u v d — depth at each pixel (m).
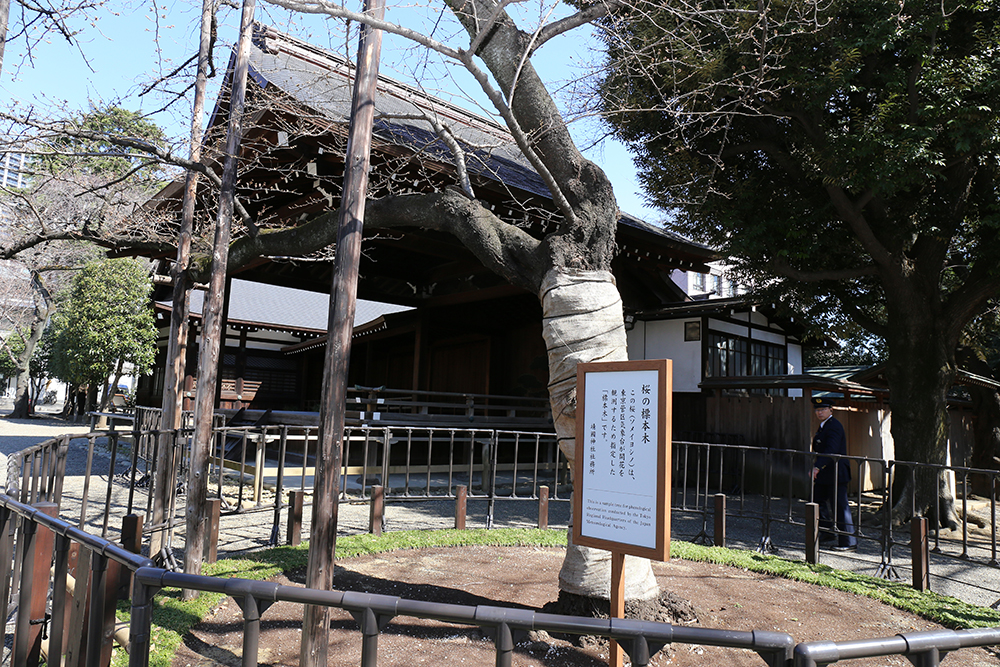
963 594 5.05
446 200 4.16
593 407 3.12
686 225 10.34
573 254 3.87
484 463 9.55
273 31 5.31
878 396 12.20
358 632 3.60
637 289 12.63
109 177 5.67
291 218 9.87
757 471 10.86
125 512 6.82
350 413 11.00
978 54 6.92
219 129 6.23
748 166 9.23
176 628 3.46
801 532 7.45
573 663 3.26
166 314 16.23
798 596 4.59
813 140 7.80
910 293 8.39
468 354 15.38
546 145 4.11
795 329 14.71
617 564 2.92
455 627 3.70
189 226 6.16
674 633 1.40
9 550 2.42
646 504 2.81
